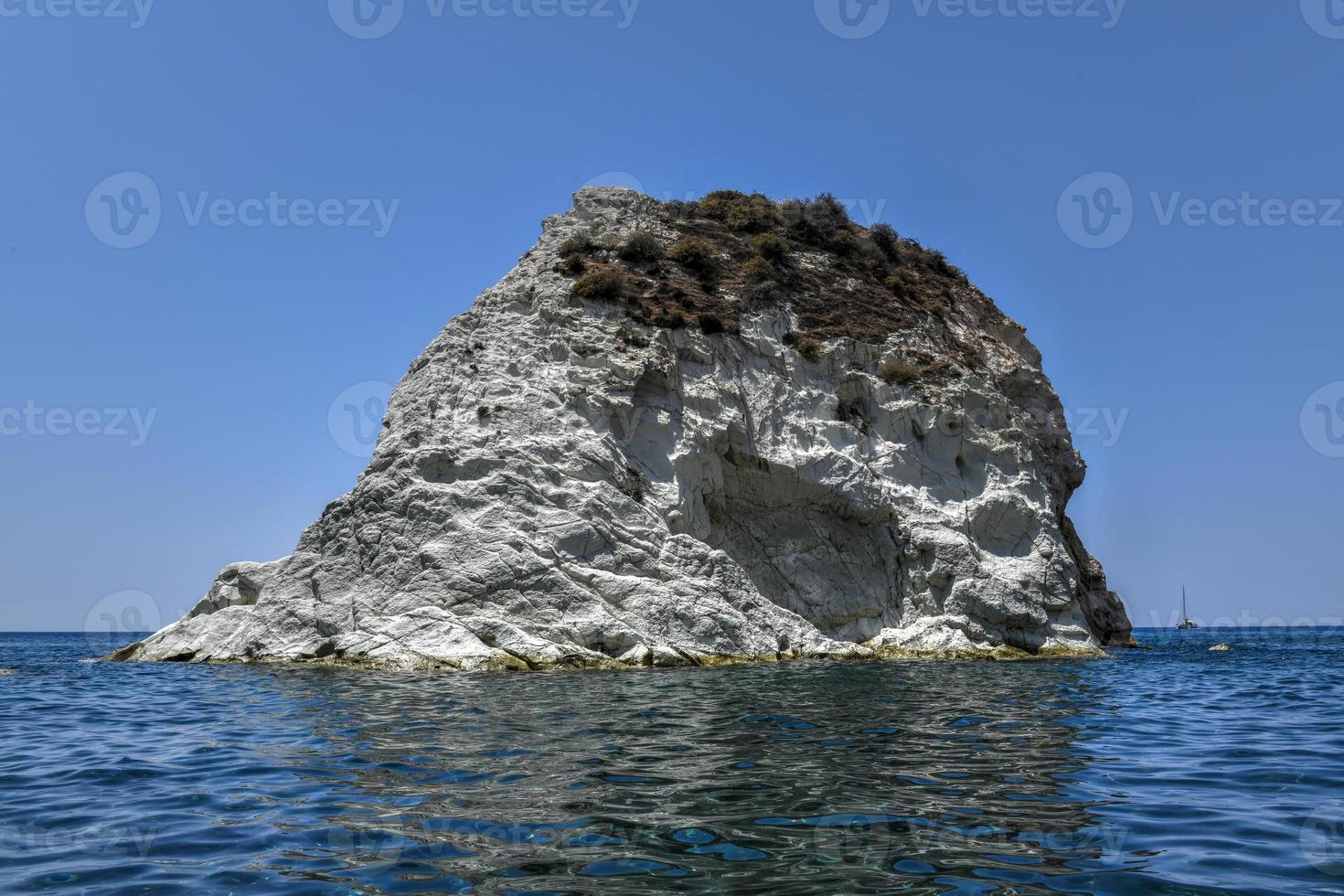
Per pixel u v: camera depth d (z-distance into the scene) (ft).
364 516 106.73
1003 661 110.73
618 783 36.60
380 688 74.33
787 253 150.30
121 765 41.93
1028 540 129.18
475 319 128.67
